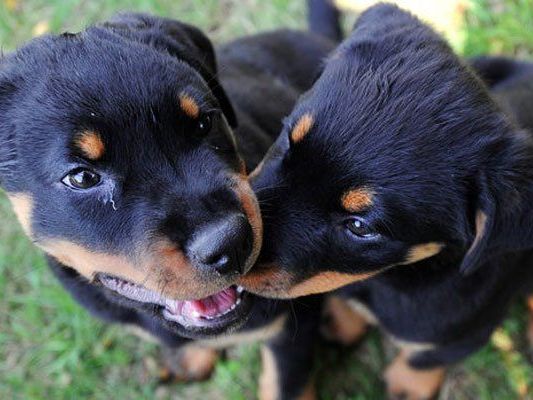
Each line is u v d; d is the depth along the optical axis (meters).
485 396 0.48
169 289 0.30
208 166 0.32
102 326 0.52
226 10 0.65
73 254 0.32
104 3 0.65
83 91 0.30
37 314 0.52
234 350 0.50
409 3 0.60
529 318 0.50
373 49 0.35
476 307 0.38
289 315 0.40
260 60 0.50
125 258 0.31
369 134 0.32
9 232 0.56
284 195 0.33
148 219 0.30
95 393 0.50
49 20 0.65
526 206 0.31
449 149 0.32
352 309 0.47
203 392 0.50
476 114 0.33
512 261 0.38
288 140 0.34
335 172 0.32
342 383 0.49
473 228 0.33
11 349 0.52
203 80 0.35
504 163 0.32
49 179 0.30
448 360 0.42
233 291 0.35
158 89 0.31
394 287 0.38
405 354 0.45
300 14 0.64
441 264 0.36
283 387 0.44
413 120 0.32
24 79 0.31
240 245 0.30
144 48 0.33
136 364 0.51
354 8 0.59
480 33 0.60
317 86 0.35
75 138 0.30
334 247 0.34
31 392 0.50
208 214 0.30
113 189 0.31
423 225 0.33
